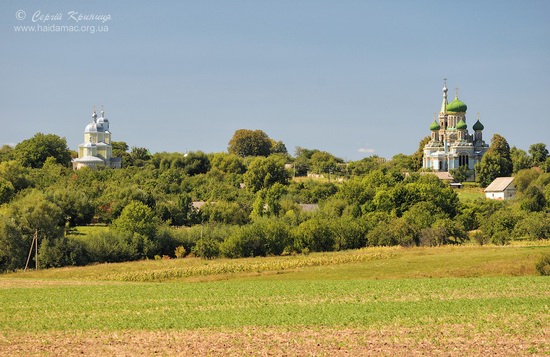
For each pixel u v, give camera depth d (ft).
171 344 477.36
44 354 457.68
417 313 565.94
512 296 652.07
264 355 444.96
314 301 648.79
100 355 453.58
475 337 481.05
